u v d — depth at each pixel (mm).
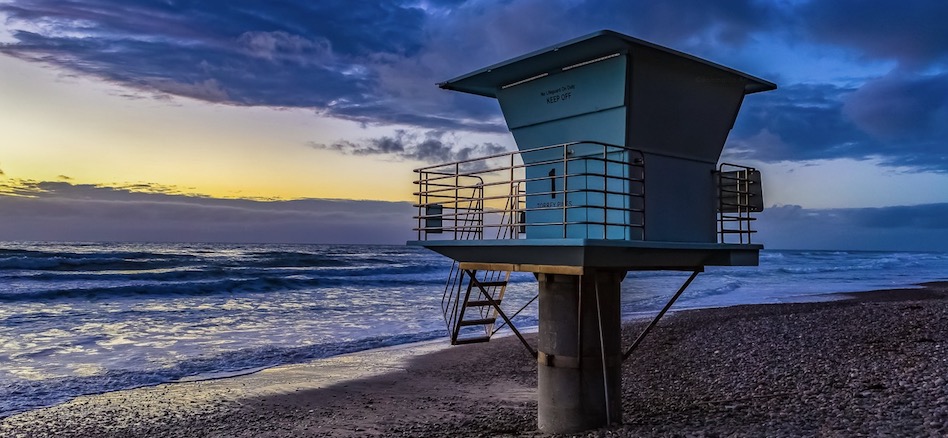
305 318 28875
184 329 25141
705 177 10141
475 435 10508
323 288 42031
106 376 17047
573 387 9688
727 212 10234
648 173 9188
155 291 35812
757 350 16938
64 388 15711
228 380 16734
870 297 36812
